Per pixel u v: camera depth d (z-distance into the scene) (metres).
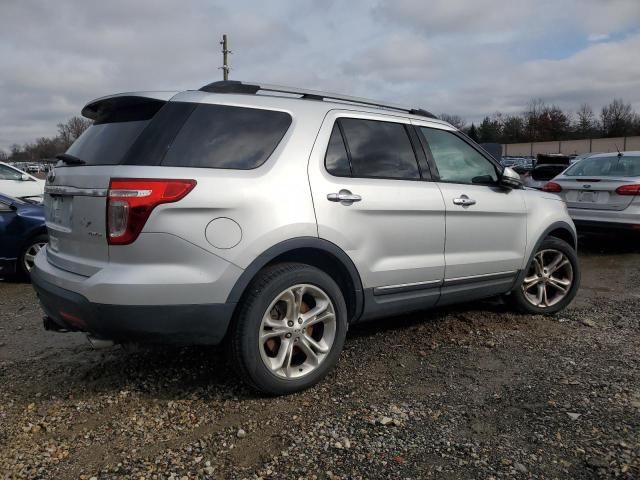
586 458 2.63
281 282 3.19
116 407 3.21
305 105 3.59
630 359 3.90
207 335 3.05
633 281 6.74
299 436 2.86
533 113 83.56
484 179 4.59
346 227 3.50
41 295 3.33
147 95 3.20
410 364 3.84
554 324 4.78
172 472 2.55
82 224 3.05
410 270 3.88
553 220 5.03
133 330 2.90
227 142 3.18
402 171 3.97
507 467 2.57
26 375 3.73
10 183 11.37
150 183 2.86
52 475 2.53
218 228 2.99
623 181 8.20
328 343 3.47
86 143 3.42
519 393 3.35
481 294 4.56
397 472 2.54
